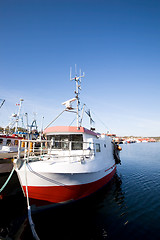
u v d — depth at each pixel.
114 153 15.66
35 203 6.61
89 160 8.40
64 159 7.99
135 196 9.93
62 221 6.70
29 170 6.11
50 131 9.55
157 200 9.21
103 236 5.70
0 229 6.22
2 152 15.50
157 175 16.06
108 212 7.64
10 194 8.64
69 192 7.18
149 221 6.75
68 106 10.03
